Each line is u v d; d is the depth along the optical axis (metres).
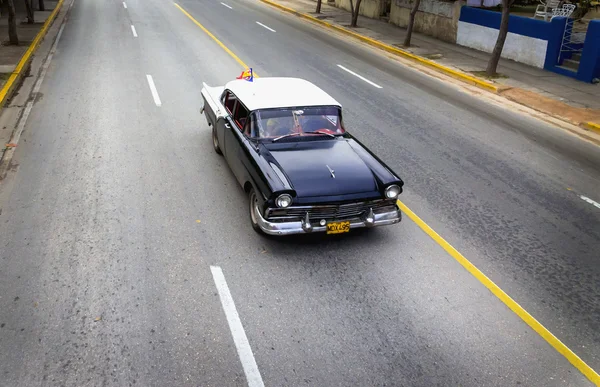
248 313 5.11
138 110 11.05
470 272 6.02
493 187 8.41
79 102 11.50
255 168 6.26
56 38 19.05
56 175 7.92
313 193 5.93
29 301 5.15
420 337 4.93
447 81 15.80
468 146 10.24
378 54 19.36
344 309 5.25
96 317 4.96
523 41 17.78
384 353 4.70
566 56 16.89
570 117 12.37
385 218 6.25
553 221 7.38
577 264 6.32
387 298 5.46
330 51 19.09
